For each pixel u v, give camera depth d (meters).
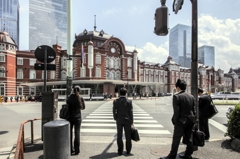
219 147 5.79
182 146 6.02
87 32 59.88
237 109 5.91
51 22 125.88
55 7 127.94
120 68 55.66
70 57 10.10
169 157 4.70
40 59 6.38
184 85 4.90
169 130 8.84
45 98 6.02
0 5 134.88
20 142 3.80
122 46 55.78
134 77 57.91
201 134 4.89
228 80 113.44
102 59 51.03
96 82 42.94
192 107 4.76
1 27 135.25
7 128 9.61
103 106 22.41
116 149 5.77
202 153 5.27
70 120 5.33
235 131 5.82
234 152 5.34
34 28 119.44
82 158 5.00
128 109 5.38
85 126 9.85
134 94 44.06
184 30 155.25
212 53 154.50
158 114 14.46
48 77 51.78
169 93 70.06
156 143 6.44
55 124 3.43
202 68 89.81
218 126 9.97
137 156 5.12
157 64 75.00
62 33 131.12
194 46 5.41
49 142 3.35
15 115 14.76
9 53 45.97
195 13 5.35
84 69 48.50
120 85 54.06
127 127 5.33
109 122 11.05
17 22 144.75
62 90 40.59
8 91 45.22
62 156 3.39
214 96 42.66
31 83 46.25
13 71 47.22
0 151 5.72
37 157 5.03
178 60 151.50
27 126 10.04
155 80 71.69
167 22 4.35
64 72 52.34
